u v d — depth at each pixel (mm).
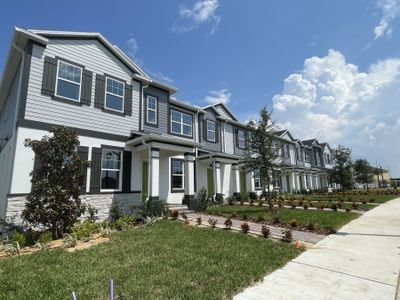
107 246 6711
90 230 8367
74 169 8102
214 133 20016
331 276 4961
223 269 5055
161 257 5777
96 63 11812
